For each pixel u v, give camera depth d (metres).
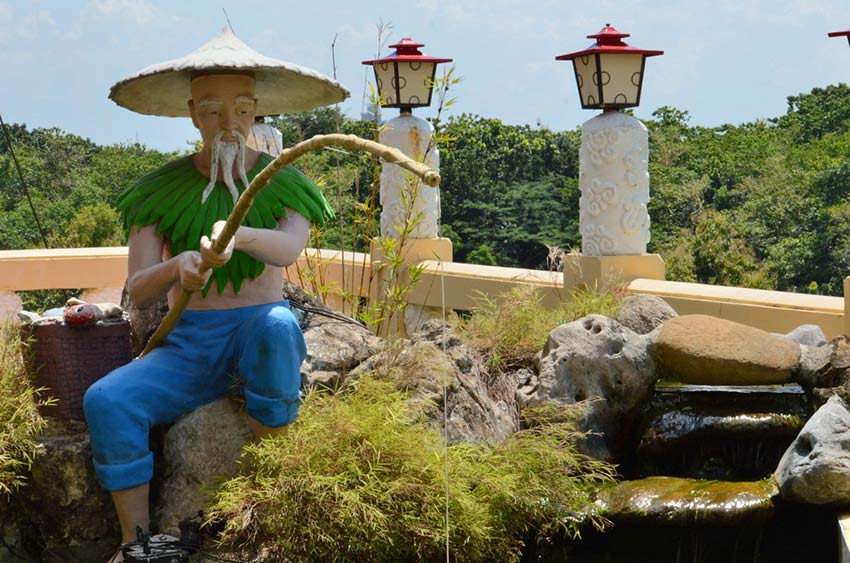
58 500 5.13
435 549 4.69
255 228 5.01
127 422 4.89
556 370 6.08
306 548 4.61
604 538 5.38
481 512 4.82
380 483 4.66
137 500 4.92
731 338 6.11
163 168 5.27
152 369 5.04
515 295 7.49
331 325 5.84
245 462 5.04
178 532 5.03
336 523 4.59
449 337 5.99
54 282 9.39
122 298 6.34
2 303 9.27
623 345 6.16
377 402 5.04
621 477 6.04
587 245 8.32
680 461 5.91
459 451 4.99
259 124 9.95
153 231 5.16
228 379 5.21
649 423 6.01
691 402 5.99
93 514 5.15
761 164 50.66
